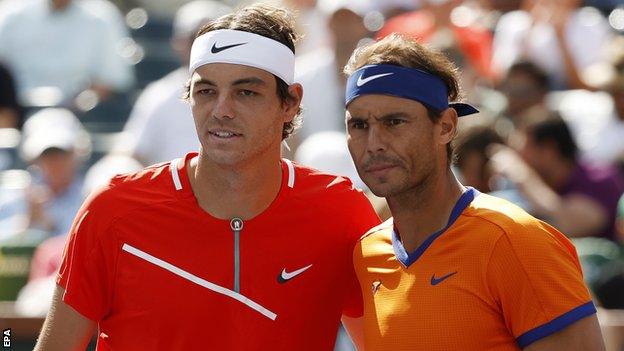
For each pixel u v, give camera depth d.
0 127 30.97
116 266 13.70
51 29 33.22
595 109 29.50
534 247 12.34
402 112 12.66
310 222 13.95
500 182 23.78
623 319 20.72
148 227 13.69
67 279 13.76
